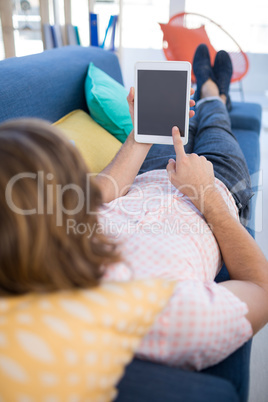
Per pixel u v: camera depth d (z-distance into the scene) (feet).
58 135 1.60
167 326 1.96
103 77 5.98
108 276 1.84
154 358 2.04
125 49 15.30
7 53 7.97
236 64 10.32
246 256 2.61
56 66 5.43
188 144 5.25
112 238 2.37
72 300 1.52
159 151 5.02
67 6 9.08
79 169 1.61
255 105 8.66
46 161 1.47
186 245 2.44
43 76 4.88
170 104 3.14
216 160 4.19
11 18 7.77
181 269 2.21
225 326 2.03
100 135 5.03
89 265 1.62
